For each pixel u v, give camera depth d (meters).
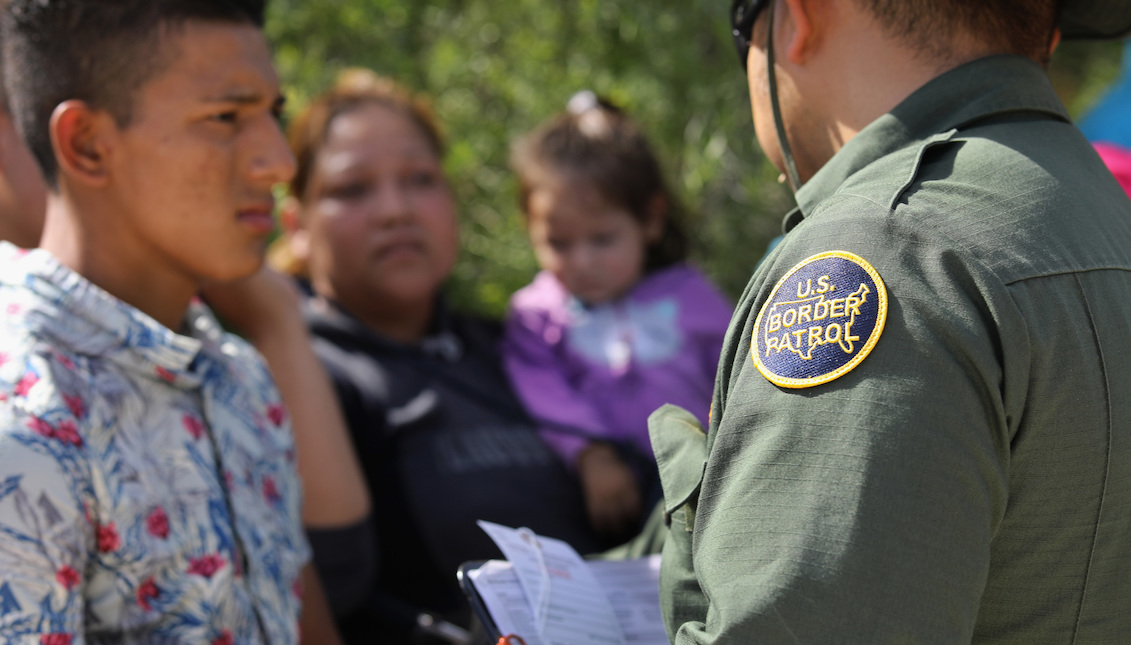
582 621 0.98
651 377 2.18
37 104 1.13
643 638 1.03
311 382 1.74
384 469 1.88
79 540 0.98
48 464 0.96
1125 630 0.74
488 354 2.23
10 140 1.31
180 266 1.18
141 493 1.06
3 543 0.92
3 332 1.02
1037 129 0.81
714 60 3.44
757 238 3.52
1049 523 0.71
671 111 3.37
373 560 1.74
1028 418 0.70
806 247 0.75
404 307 2.11
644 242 2.38
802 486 0.67
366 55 3.54
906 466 0.65
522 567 0.98
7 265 1.08
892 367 0.67
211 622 1.09
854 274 0.71
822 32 0.85
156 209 1.13
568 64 3.54
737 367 0.77
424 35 3.71
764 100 0.94
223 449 1.21
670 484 0.84
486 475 1.88
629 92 3.27
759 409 0.71
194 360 1.24
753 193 3.25
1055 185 0.76
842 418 0.67
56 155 1.12
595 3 3.37
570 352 2.26
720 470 0.73
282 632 1.23
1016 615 0.73
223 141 1.15
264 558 1.22
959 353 0.67
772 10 0.90
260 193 1.19
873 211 0.73
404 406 1.92
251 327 1.75
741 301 0.80
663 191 2.40
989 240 0.71
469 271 3.44
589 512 1.97
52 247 1.17
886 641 0.63
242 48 1.17
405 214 2.04
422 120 2.23
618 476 1.98
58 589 0.95
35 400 0.99
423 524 1.82
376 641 1.81
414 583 1.83
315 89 3.33
